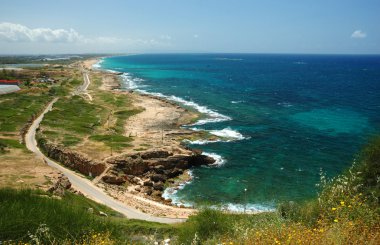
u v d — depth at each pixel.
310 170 55.91
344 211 11.18
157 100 115.19
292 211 14.43
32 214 13.38
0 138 65.56
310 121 88.25
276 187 50.16
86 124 79.69
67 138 67.56
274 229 11.05
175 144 66.38
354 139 71.62
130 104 105.81
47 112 90.69
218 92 140.38
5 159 52.34
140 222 33.22
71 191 44.38
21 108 94.62
